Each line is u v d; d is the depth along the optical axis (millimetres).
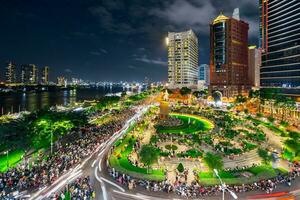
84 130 91875
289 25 154375
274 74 168875
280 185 47750
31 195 42594
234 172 54344
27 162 59844
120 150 69125
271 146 75312
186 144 75312
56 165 54781
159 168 56844
